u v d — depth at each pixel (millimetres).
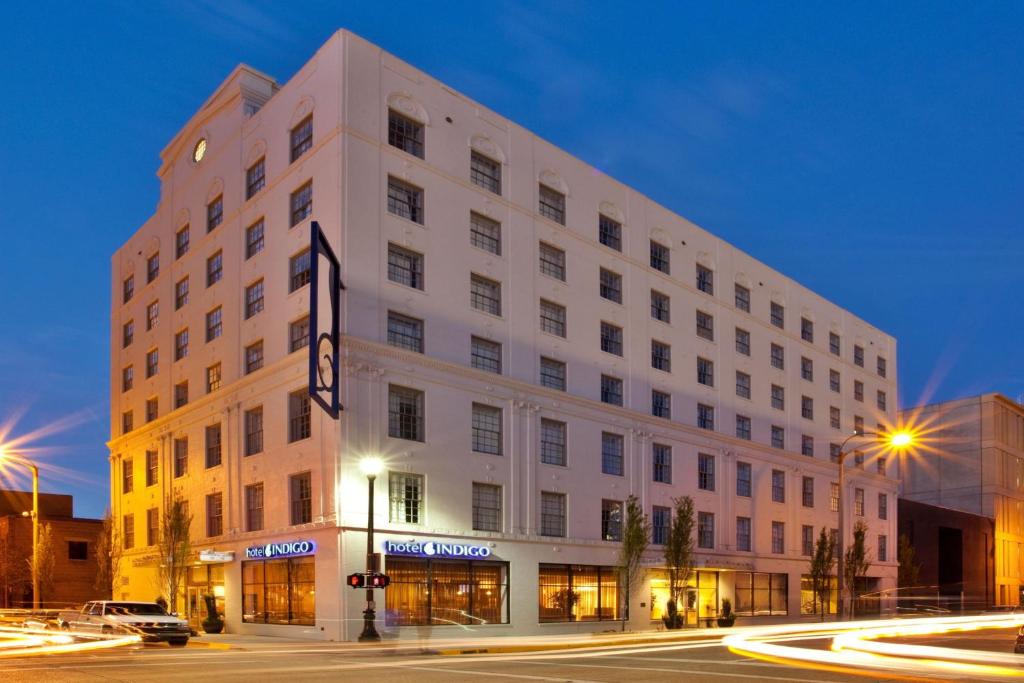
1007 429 96250
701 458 49625
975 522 85000
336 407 31922
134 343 50750
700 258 52188
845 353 65000
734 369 53125
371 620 29641
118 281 54188
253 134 40812
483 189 39656
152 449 47156
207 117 45438
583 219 44625
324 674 17250
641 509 43469
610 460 43906
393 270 35688
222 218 42625
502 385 38656
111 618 28453
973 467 93062
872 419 67250
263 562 36438
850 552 56688
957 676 15797
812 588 56438
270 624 35062
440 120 38500
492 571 37188
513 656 23453
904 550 67500
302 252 36469
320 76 36250
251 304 39688
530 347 40406
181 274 46094
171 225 47844
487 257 39250
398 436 34531
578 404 42125
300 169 36719
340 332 33031
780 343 57844
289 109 38156
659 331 47938
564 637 32844
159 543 41156
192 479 42375
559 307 42625
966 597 80750
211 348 42125
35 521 41312
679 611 45656
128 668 18172
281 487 35500
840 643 24094
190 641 30000
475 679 16141
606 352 44469
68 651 23422
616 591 42750
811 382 60312
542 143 43156
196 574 41031
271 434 36562
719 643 28875
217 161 43781
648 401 46312
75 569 59156
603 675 16969
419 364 35500
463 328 37562
